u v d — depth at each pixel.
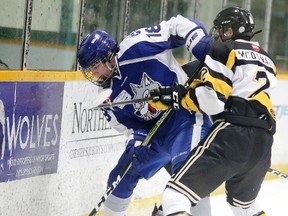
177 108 8.21
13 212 9.84
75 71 11.00
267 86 8.07
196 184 7.75
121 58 8.80
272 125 8.07
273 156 17.12
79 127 11.16
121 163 9.52
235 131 7.82
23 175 9.95
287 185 16.28
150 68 8.78
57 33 11.19
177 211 7.53
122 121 9.34
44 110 10.25
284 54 18.77
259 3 17.38
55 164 10.67
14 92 9.55
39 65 10.86
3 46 9.95
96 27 12.27
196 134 8.70
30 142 10.02
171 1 14.50
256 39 17.55
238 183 8.32
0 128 9.34
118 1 12.84
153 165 9.33
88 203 11.67
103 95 8.48
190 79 8.63
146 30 8.91
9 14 9.96
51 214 10.73
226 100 7.84
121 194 9.53
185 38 8.67
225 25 8.54
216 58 7.83
